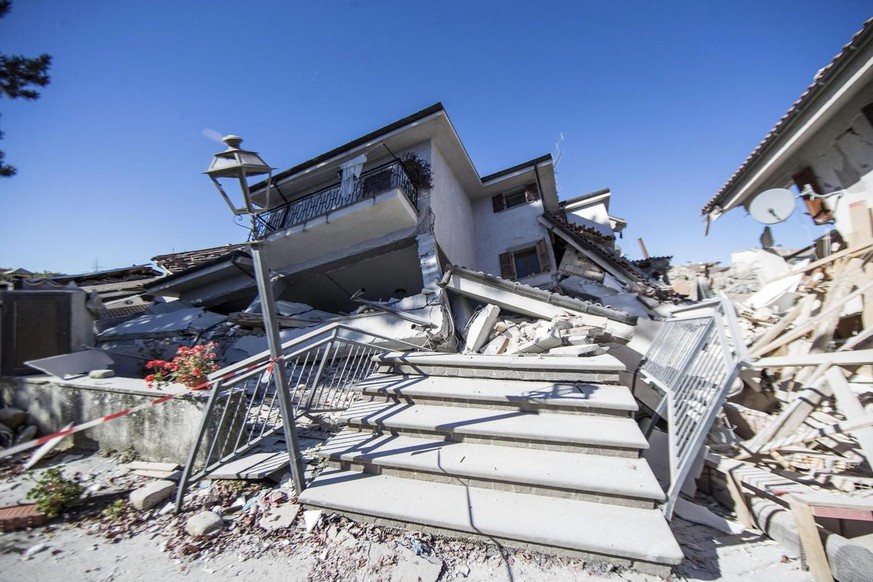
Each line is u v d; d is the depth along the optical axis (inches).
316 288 448.8
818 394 138.6
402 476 121.6
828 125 247.9
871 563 77.8
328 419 180.9
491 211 532.4
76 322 225.6
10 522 109.4
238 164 106.4
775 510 102.1
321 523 109.8
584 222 575.2
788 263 404.2
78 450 165.6
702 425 102.3
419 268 415.8
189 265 569.9
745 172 304.0
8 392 190.9
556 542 92.0
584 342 214.4
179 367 159.2
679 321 169.9
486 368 166.1
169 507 120.8
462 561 94.1
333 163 406.6
